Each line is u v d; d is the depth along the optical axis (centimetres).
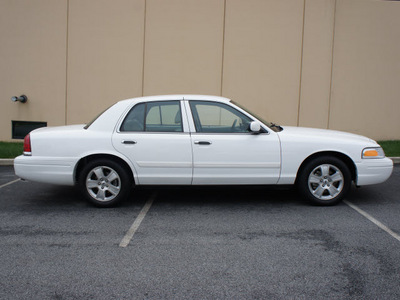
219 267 377
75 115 1130
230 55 1100
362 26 1103
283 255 404
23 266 381
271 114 1119
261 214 542
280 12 1091
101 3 1095
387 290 334
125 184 564
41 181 564
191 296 325
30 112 1140
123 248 424
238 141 555
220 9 1089
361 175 569
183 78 1108
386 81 1124
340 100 1121
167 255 405
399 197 634
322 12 1094
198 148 554
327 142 563
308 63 1106
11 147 1045
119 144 554
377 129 1138
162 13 1092
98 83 1117
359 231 473
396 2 1101
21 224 503
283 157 559
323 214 541
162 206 582
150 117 567
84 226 495
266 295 326
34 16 1110
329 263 386
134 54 1104
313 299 320
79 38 1108
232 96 1111
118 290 335
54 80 1124
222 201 610
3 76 1134
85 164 577
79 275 362
